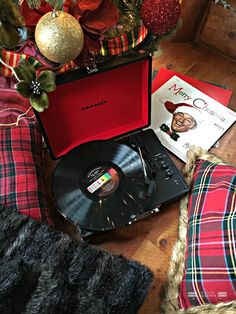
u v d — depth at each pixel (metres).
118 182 0.63
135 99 0.73
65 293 0.50
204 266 0.58
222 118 0.80
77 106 0.68
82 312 0.49
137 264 0.54
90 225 0.59
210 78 0.89
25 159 0.65
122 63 0.62
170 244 0.66
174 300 0.59
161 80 0.85
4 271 0.51
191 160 0.71
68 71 0.61
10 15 0.51
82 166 0.65
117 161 0.66
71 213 0.60
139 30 0.63
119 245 0.65
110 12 0.58
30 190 0.62
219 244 0.58
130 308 0.50
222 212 0.61
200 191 0.66
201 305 0.55
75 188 0.63
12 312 0.48
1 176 0.63
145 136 0.73
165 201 0.66
